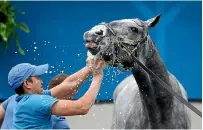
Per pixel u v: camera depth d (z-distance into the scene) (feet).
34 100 20.90
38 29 47.52
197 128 36.88
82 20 47.50
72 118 41.47
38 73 21.48
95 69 21.22
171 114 22.66
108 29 21.21
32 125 20.84
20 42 47.60
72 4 47.39
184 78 48.26
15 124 21.13
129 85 26.66
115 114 26.73
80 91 43.83
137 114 23.30
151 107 22.49
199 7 47.78
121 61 21.43
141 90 22.44
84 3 47.42
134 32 21.57
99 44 20.88
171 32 47.85
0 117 24.58
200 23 47.85
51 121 22.02
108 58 21.17
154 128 22.77
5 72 47.85
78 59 47.09
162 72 22.49
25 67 21.47
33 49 47.67
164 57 48.01
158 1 47.57
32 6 47.34
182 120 23.02
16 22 47.24
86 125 38.96
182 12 47.78
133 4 47.57
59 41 47.50
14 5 47.03
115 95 29.60
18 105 21.18
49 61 47.52
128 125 23.57
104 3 47.50
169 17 47.70
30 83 21.47
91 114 41.81
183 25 47.85
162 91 22.27
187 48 48.08
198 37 48.01
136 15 47.67
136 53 21.75
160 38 47.83
